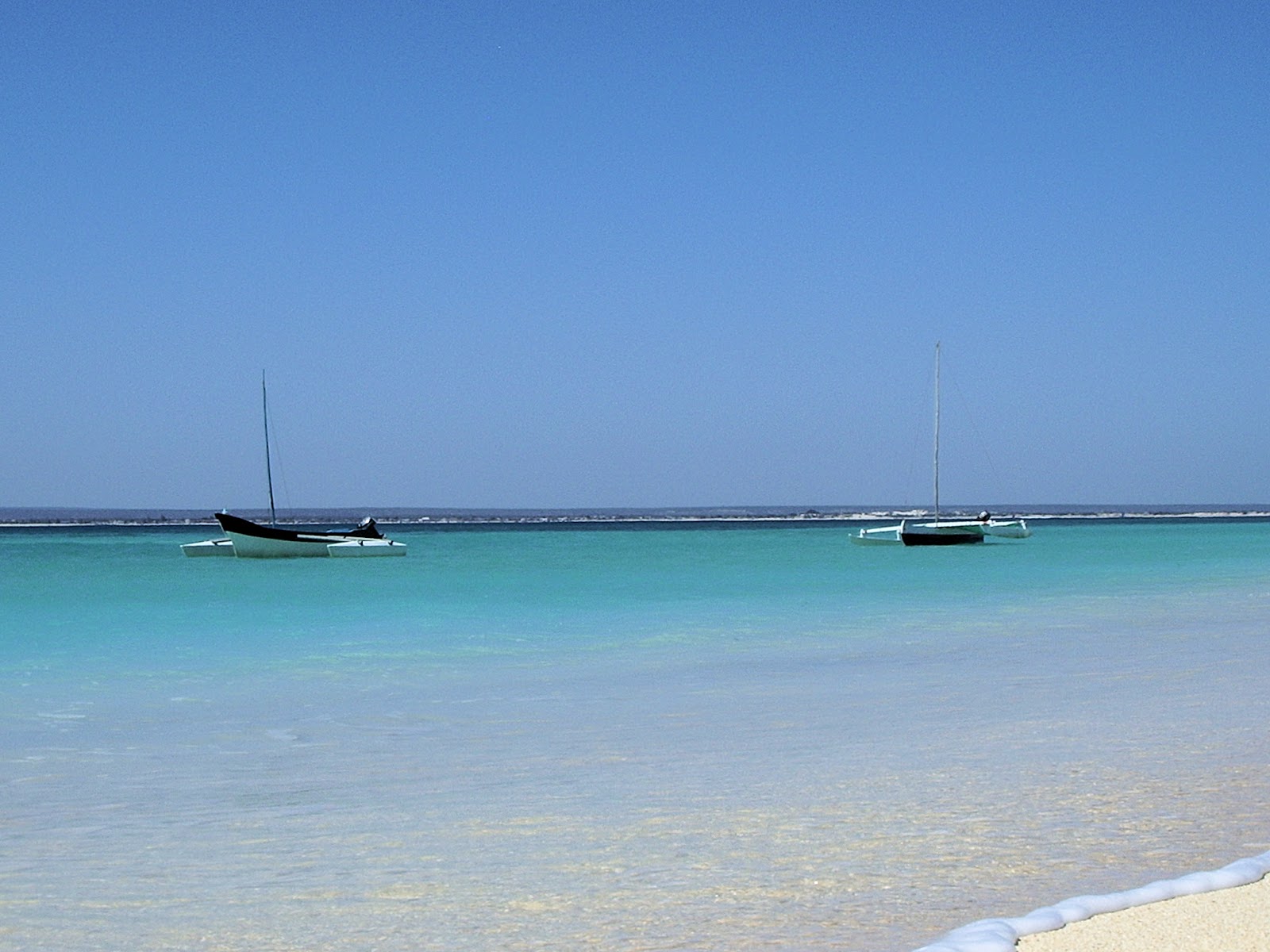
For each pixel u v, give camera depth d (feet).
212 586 106.01
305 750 31.65
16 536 390.21
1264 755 29.07
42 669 49.52
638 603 85.46
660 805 24.79
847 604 83.92
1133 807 23.63
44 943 16.89
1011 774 27.30
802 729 34.19
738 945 16.03
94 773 28.91
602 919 17.26
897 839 21.52
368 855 21.22
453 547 225.97
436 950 16.16
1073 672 46.70
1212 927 15.51
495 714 37.63
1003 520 242.17
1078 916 16.02
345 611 79.25
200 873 20.26
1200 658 50.96
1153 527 421.59
